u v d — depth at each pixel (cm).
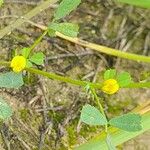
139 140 27
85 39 29
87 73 28
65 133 26
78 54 28
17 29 28
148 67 29
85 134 27
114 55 27
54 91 27
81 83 21
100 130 27
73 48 28
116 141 24
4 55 27
